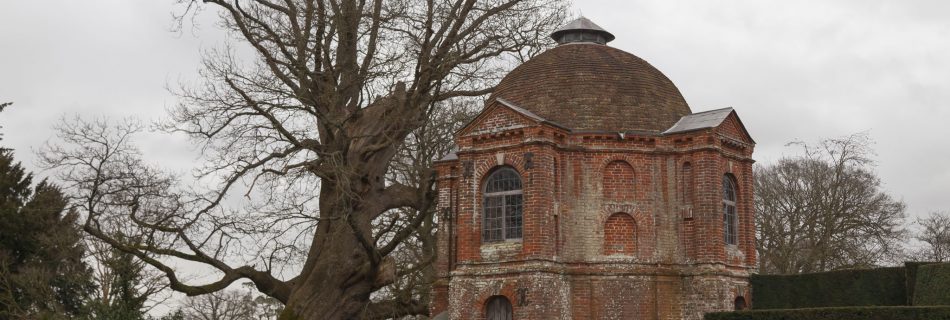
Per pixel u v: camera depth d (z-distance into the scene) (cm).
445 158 3869
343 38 3388
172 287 3338
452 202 3803
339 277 3441
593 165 3347
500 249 3278
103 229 3700
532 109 3497
